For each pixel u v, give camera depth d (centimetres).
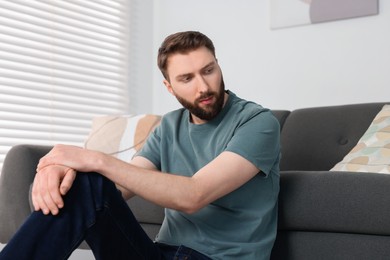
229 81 357
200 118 162
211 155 158
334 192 164
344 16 308
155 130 180
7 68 319
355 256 161
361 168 210
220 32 364
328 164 249
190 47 154
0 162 313
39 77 336
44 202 123
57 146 134
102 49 377
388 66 295
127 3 391
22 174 232
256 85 344
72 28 359
